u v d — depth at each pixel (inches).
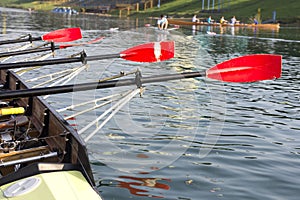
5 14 3048.7
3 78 423.8
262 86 641.6
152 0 4237.2
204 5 3747.5
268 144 373.7
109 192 266.8
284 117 469.1
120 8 4303.6
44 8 5388.8
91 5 5088.6
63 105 474.9
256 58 248.2
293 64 890.1
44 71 688.4
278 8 2997.0
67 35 494.6
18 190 192.9
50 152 257.3
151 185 279.1
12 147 262.1
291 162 331.9
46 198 187.8
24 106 335.3
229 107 506.3
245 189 281.4
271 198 269.4
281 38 1551.4
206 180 291.9
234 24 2082.9
